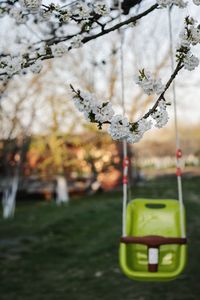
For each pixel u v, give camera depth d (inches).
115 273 330.6
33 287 309.7
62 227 501.4
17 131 634.2
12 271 347.3
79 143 792.9
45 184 835.4
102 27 108.1
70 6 106.9
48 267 357.4
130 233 175.2
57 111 677.3
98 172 860.6
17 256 391.5
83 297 287.3
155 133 1242.0
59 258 382.9
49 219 570.6
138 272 158.9
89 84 621.0
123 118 90.0
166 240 163.0
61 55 111.2
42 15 106.7
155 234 178.4
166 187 853.2
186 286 292.4
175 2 97.4
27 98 608.7
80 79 620.4
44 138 741.3
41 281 322.3
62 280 323.3
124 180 168.2
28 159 796.6
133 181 919.7
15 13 118.0
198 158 1401.3
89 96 91.0
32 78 597.3
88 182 860.0
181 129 1327.5
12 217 615.5
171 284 298.4
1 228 529.7
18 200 838.5
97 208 618.2
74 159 813.2
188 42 90.7
